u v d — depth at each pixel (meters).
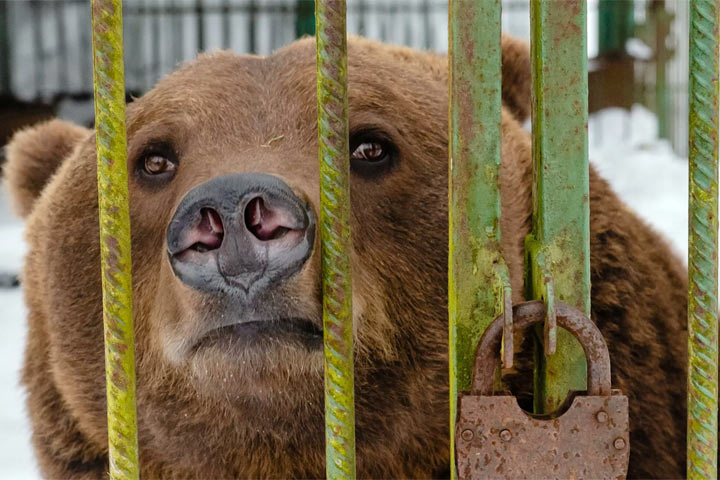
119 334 2.12
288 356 2.51
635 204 11.47
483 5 2.04
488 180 2.08
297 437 2.96
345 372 2.12
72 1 18.11
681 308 4.01
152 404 3.13
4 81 16.83
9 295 9.87
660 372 3.62
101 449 3.60
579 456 1.99
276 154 2.94
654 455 3.54
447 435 3.27
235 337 2.50
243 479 3.18
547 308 1.96
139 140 3.17
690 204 2.14
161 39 18.03
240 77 3.25
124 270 2.11
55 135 4.27
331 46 2.03
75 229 3.40
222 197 2.39
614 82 15.39
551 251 2.10
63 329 3.46
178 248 2.44
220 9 17.83
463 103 2.06
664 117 15.33
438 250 3.22
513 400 1.98
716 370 2.16
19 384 4.07
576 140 2.08
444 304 3.22
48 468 3.81
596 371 2.00
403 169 3.19
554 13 2.05
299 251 2.42
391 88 3.35
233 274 2.41
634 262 3.67
